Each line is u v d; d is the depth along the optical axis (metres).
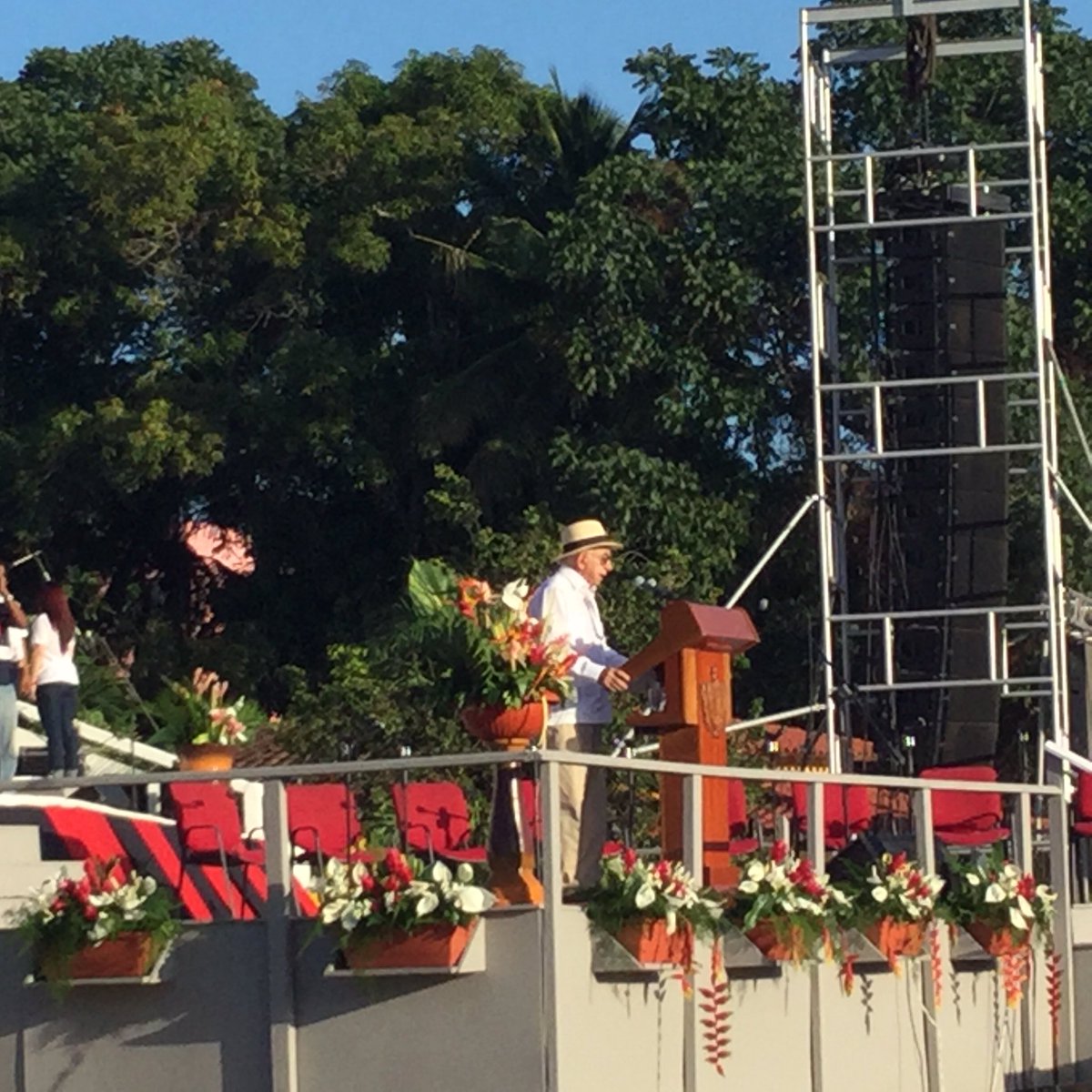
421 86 31.34
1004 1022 12.54
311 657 31.02
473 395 27.83
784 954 10.25
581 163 29.52
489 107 30.39
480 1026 8.95
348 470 28.94
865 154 18.48
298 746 20.70
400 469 29.80
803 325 26.17
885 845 11.97
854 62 19.22
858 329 24.30
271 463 30.66
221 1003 9.32
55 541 31.30
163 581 32.03
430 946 8.86
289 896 9.33
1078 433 18.80
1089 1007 13.07
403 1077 9.03
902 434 18.70
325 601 31.25
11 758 13.17
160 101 31.00
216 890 10.91
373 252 29.56
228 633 30.16
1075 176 26.59
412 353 29.98
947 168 25.48
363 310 31.33
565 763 8.99
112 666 26.17
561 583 10.20
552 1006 8.86
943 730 18.14
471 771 18.78
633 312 25.89
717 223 25.73
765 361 26.38
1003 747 24.67
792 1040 10.62
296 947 9.23
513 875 9.28
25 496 29.73
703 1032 9.89
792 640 26.27
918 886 11.30
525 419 27.94
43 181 31.05
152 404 28.84
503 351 28.02
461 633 9.46
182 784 10.41
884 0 18.80
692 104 27.09
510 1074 8.90
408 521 29.88
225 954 9.34
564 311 26.16
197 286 30.78
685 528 25.42
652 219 26.66
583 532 10.39
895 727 18.05
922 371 18.62
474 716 9.52
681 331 25.92
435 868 8.90
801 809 12.45
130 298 30.03
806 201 18.53
